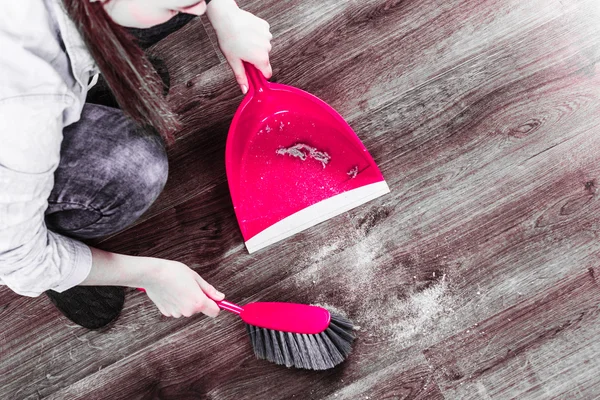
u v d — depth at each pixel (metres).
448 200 1.05
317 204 1.04
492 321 1.01
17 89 0.55
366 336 1.03
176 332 1.06
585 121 1.04
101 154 0.79
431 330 1.02
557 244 1.02
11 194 0.58
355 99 1.09
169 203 1.09
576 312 1.00
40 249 0.65
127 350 1.07
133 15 0.58
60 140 0.63
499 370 1.00
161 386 1.05
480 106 1.07
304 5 1.11
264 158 1.05
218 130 1.10
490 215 1.04
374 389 1.01
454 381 1.00
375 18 1.10
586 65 1.05
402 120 1.08
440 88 1.08
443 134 1.07
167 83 1.11
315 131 1.04
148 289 0.86
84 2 0.50
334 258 1.05
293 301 1.05
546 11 1.07
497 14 1.08
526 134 1.05
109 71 0.58
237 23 0.88
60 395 1.06
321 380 1.02
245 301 1.06
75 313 1.02
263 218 1.04
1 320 1.09
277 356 0.97
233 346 1.05
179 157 1.09
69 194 0.77
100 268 0.77
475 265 1.03
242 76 0.94
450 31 1.08
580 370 0.98
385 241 1.05
